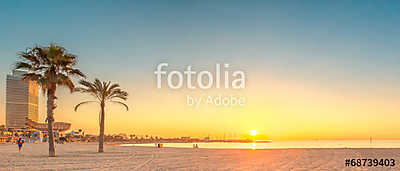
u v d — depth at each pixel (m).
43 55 31.69
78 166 22.86
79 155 35.06
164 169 21.33
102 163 25.28
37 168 21.39
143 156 33.72
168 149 52.78
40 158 30.06
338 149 47.75
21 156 32.97
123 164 24.53
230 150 48.44
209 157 32.41
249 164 24.73
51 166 22.77
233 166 23.33
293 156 33.25
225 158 30.98
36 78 31.42
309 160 28.22
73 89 33.66
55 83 31.86
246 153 39.38
